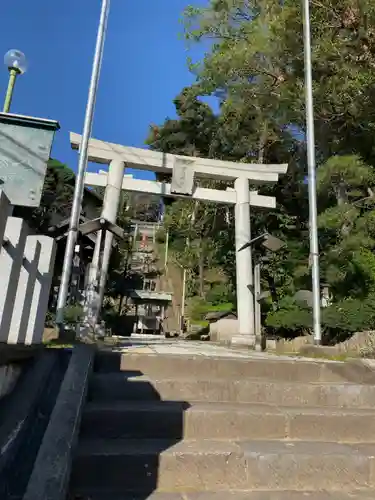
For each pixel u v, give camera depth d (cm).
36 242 338
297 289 1368
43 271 365
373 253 1157
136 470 256
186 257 2731
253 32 1324
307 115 837
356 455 278
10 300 268
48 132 320
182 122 2869
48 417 271
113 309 2377
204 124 2772
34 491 199
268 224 1936
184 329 2312
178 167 1239
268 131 1741
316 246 765
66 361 365
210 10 1440
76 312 781
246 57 1287
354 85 1094
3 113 313
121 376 363
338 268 1166
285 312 1309
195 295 2609
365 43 1119
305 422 319
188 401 348
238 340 1070
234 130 1883
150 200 4478
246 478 264
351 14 1098
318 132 1494
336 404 369
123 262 2667
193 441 294
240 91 1458
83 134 754
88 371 342
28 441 242
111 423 297
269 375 413
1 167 305
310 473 269
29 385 306
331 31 1152
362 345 791
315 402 369
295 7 1141
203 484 260
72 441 244
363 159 1329
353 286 1153
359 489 267
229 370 408
